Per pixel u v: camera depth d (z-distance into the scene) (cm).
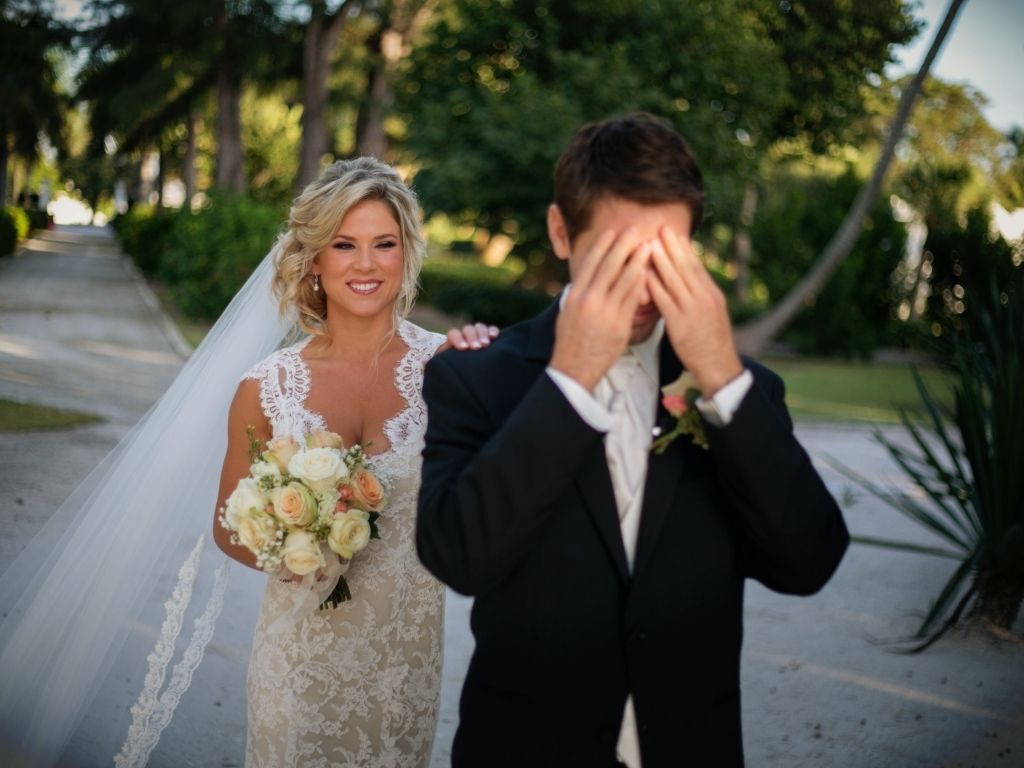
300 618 248
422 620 263
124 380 1094
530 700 158
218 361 295
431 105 2025
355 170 262
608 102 1816
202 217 1866
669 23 1909
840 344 2372
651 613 157
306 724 250
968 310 1186
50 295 1733
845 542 163
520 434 145
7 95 1800
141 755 278
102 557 302
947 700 420
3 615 309
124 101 2472
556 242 165
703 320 148
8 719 300
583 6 1941
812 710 407
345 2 2478
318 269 267
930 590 600
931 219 2420
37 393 941
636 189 148
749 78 2000
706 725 161
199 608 452
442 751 356
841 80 2344
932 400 554
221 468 301
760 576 166
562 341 149
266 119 3791
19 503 571
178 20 2388
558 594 157
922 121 2372
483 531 145
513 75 2020
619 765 161
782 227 2380
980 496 507
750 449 148
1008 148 2269
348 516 236
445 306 2209
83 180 3756
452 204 1981
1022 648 490
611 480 159
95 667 302
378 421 267
